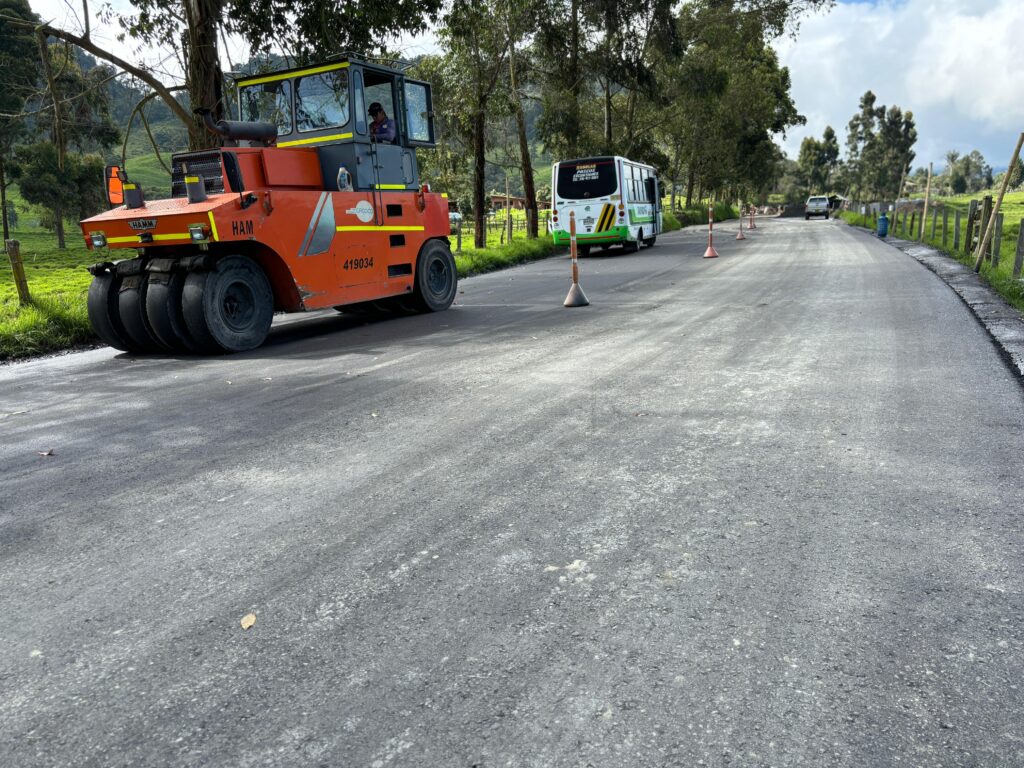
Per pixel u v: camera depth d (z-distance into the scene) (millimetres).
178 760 1813
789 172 143000
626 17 31438
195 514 3445
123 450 4609
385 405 5352
